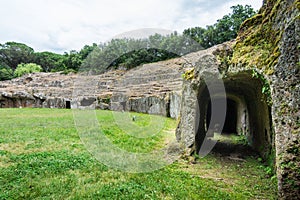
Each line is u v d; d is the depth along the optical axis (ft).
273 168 16.42
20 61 196.54
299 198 10.45
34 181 13.82
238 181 15.14
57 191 12.63
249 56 15.15
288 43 11.03
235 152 24.45
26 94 85.61
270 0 14.16
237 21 81.20
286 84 11.13
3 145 22.48
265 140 20.45
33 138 26.08
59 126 35.47
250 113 28.71
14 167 15.98
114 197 11.98
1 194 11.85
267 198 12.31
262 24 14.90
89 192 12.53
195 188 13.57
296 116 10.67
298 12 10.44
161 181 14.61
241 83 22.80
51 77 121.90
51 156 19.10
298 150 10.48
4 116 48.47
